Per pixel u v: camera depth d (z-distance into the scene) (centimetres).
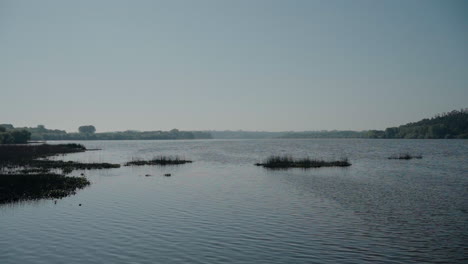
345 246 1741
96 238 1861
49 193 3177
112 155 9225
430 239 1853
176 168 5750
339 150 11388
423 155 8350
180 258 1573
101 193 3291
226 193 3272
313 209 2564
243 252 1652
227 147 15075
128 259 1559
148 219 2272
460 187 3572
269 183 3934
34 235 1916
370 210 2523
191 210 2536
